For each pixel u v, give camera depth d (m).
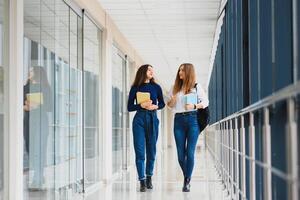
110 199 5.61
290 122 1.74
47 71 5.12
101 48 8.31
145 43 11.24
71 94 6.15
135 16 8.52
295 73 2.56
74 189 6.20
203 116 5.86
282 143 2.81
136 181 8.05
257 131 3.70
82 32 6.84
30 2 4.62
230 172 5.14
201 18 8.64
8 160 4.10
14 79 4.16
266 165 2.12
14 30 4.19
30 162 4.55
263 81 3.44
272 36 3.19
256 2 4.04
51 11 5.32
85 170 6.86
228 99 7.27
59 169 5.52
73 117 6.23
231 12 6.59
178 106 5.83
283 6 2.82
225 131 6.09
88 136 7.20
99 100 8.20
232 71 6.50
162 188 6.56
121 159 10.46
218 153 8.11
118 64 10.17
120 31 9.81
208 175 8.40
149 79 6.14
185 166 6.00
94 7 7.32
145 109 6.07
